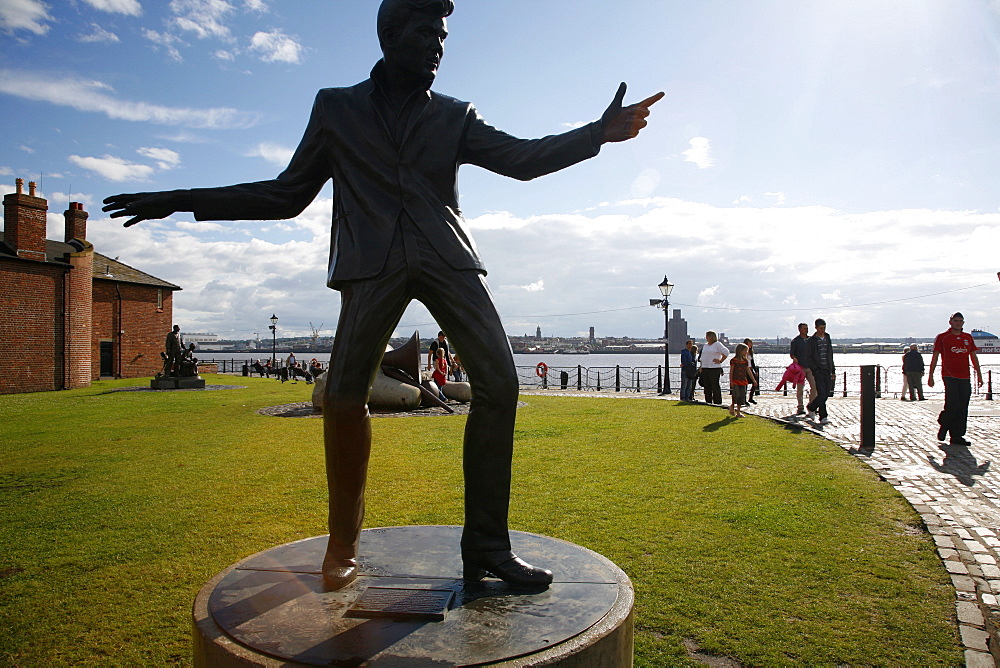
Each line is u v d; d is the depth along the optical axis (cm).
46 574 432
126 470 777
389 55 278
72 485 696
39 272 2659
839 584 401
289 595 256
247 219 294
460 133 292
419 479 696
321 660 201
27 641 340
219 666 212
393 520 538
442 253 271
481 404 271
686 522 525
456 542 324
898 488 634
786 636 335
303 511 580
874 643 327
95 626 357
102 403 1823
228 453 896
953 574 414
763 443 913
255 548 480
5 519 562
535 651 208
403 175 277
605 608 242
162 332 4181
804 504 577
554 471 728
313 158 294
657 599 380
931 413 1354
